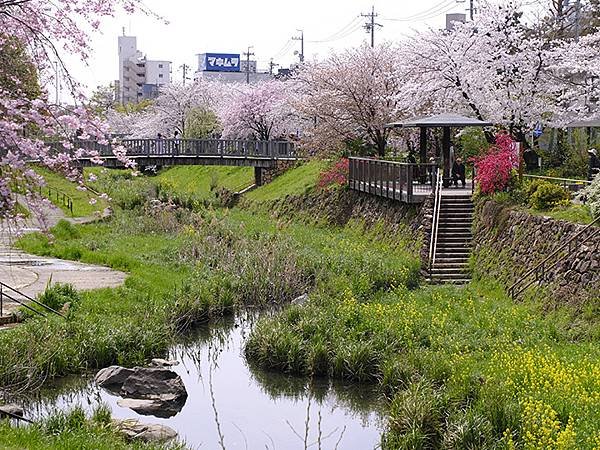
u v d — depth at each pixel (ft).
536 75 95.81
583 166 94.48
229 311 72.69
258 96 196.65
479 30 101.24
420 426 39.45
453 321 60.59
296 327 58.90
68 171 31.60
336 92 126.41
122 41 483.10
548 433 34.63
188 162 164.14
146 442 40.55
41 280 77.46
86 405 46.93
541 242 69.46
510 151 85.30
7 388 46.80
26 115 28.30
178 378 51.47
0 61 30.19
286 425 45.88
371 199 111.75
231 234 105.91
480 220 84.33
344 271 79.97
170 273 83.71
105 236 106.63
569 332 56.34
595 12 120.57
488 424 37.32
